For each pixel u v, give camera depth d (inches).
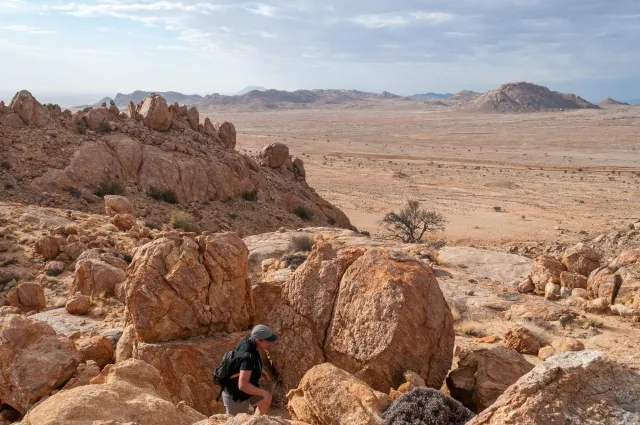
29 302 733.9
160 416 298.4
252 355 326.3
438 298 392.5
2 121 1915.6
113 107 2233.0
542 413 217.6
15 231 1099.3
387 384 369.7
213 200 2098.9
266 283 457.4
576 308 706.8
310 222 2380.7
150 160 2000.5
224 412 391.2
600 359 234.5
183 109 2495.1
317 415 318.7
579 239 2655.0
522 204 3747.5
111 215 1398.9
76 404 292.7
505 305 698.8
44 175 1736.0
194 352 396.8
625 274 708.7
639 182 4734.3
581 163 6574.8
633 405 219.0
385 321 378.0
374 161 6269.7
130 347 419.5
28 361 382.3
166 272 419.8
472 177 5059.1
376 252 420.5
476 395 358.6
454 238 2723.9
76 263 854.5
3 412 378.6
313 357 406.0
